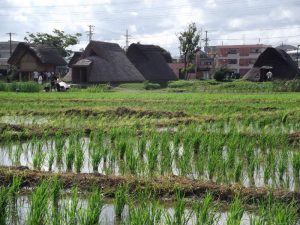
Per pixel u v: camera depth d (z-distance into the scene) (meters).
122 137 12.35
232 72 72.44
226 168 9.45
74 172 9.35
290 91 42.47
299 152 10.14
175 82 54.59
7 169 8.98
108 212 7.13
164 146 10.95
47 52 56.62
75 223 6.09
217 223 6.52
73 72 52.00
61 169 9.95
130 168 9.52
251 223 6.21
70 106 23.16
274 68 56.69
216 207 7.30
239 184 8.24
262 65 57.81
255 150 12.20
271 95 34.09
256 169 9.94
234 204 6.40
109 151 10.89
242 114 19.08
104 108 20.75
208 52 102.69
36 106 23.00
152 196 7.82
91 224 5.87
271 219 6.01
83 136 13.41
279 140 12.66
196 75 79.38
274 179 8.96
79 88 46.12
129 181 8.20
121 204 6.90
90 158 10.97
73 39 79.56
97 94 35.06
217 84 51.34
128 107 21.53
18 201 7.54
